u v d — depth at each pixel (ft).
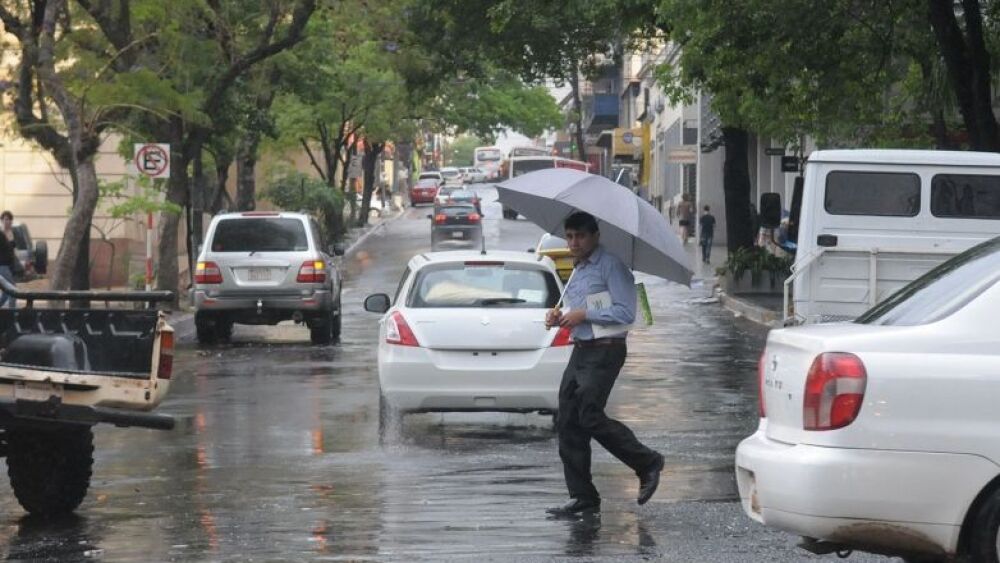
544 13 293.84
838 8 179.73
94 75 216.13
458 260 115.14
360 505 85.10
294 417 126.93
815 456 57.11
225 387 150.20
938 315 58.65
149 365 79.82
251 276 198.70
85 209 191.83
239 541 75.05
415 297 113.19
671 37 248.93
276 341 209.67
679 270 84.07
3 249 197.16
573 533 75.97
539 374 110.52
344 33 270.05
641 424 121.08
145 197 239.30
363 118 494.18
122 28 216.33
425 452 106.22
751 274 278.26
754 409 131.13
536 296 113.19
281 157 503.20
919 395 56.75
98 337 80.84
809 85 202.18
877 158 130.00
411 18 313.12
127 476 97.04
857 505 56.75
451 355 110.73
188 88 230.89
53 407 77.30
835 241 129.39
